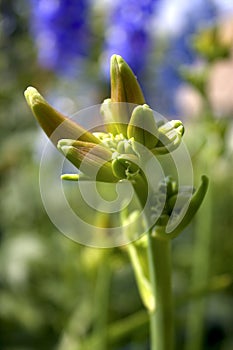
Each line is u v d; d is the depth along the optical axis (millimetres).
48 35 1112
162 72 1135
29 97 446
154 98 1146
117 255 759
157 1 1081
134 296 1029
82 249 930
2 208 1144
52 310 1009
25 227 1115
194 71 925
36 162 1122
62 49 1107
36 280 1036
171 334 495
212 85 942
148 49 1087
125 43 1078
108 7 1095
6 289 1038
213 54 931
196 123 1009
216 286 664
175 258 1059
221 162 1030
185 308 1004
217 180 1099
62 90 1156
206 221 932
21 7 1203
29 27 1197
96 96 1101
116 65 445
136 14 1080
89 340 813
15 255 1049
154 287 490
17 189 1135
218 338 1029
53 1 1103
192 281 947
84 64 1110
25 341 996
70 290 987
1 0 1203
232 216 1105
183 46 1114
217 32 937
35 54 1203
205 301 931
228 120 930
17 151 1135
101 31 1104
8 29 1204
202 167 932
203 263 927
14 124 1186
